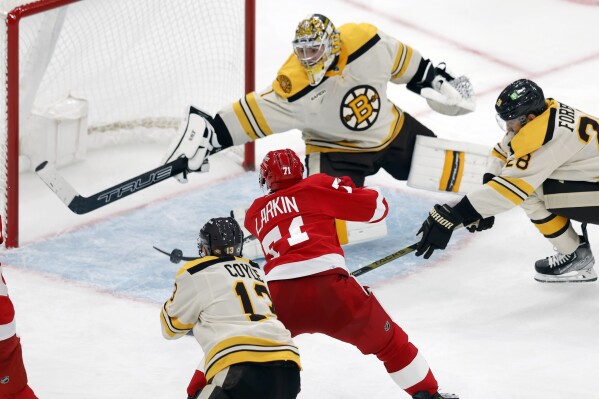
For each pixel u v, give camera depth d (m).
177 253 16.22
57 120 22.31
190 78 25.31
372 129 19.20
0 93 20.14
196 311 11.98
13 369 12.27
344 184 14.03
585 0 31.86
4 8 19.05
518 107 15.32
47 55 21.48
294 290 13.13
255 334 11.54
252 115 19.00
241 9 23.42
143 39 27.39
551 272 17.64
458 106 20.20
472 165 20.14
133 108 24.47
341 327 13.12
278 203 13.75
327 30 17.64
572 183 16.03
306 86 18.42
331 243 13.51
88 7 26.88
